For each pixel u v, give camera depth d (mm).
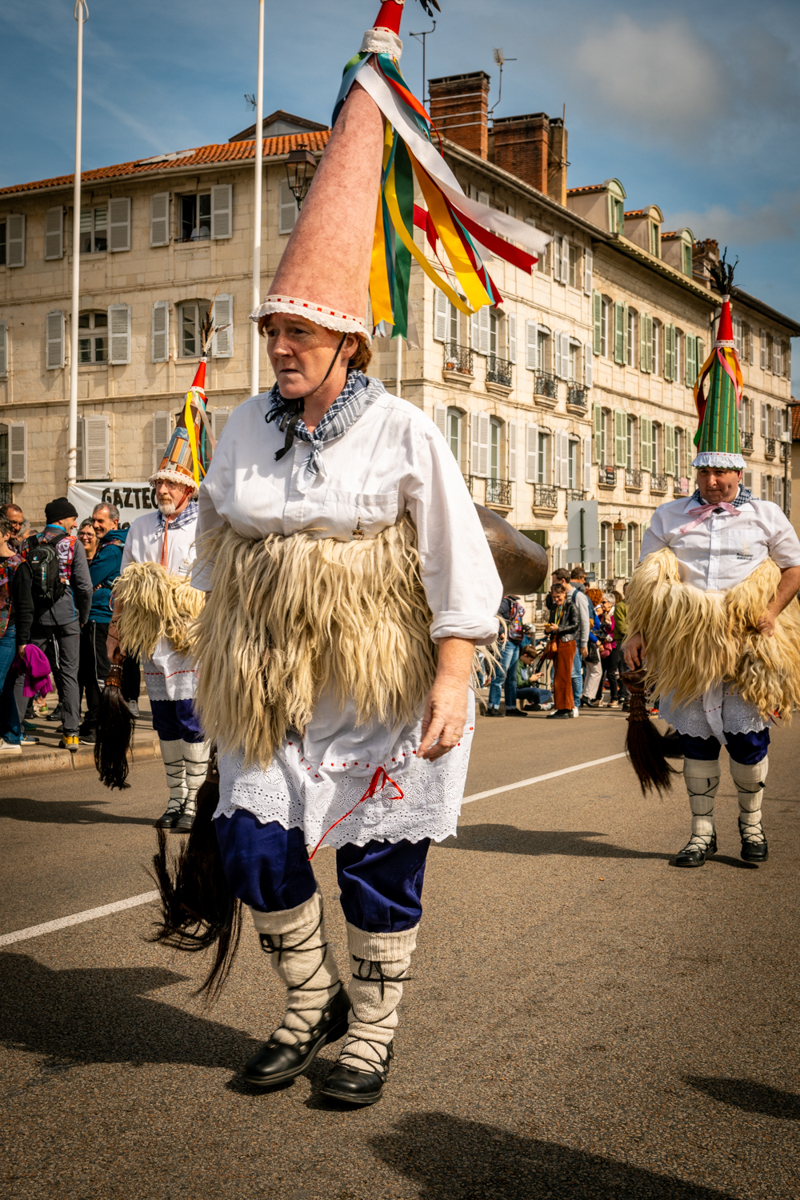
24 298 31531
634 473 39438
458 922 4438
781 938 4246
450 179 2912
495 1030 3291
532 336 32250
